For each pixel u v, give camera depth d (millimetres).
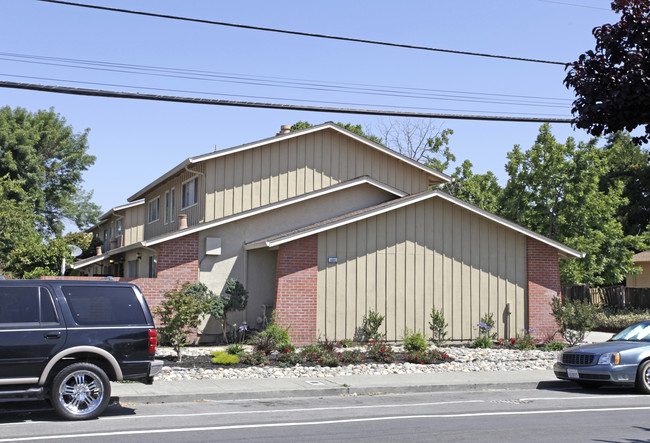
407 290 22266
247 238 23406
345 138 27250
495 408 12289
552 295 23625
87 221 63094
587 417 11273
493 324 22797
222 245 22922
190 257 22234
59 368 10672
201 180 25000
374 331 21453
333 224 21453
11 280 10688
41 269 32594
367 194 25812
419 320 22312
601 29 8023
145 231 34094
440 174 28531
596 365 14344
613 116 8000
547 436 9625
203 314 21344
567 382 15688
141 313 11258
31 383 10336
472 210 22906
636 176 53344
